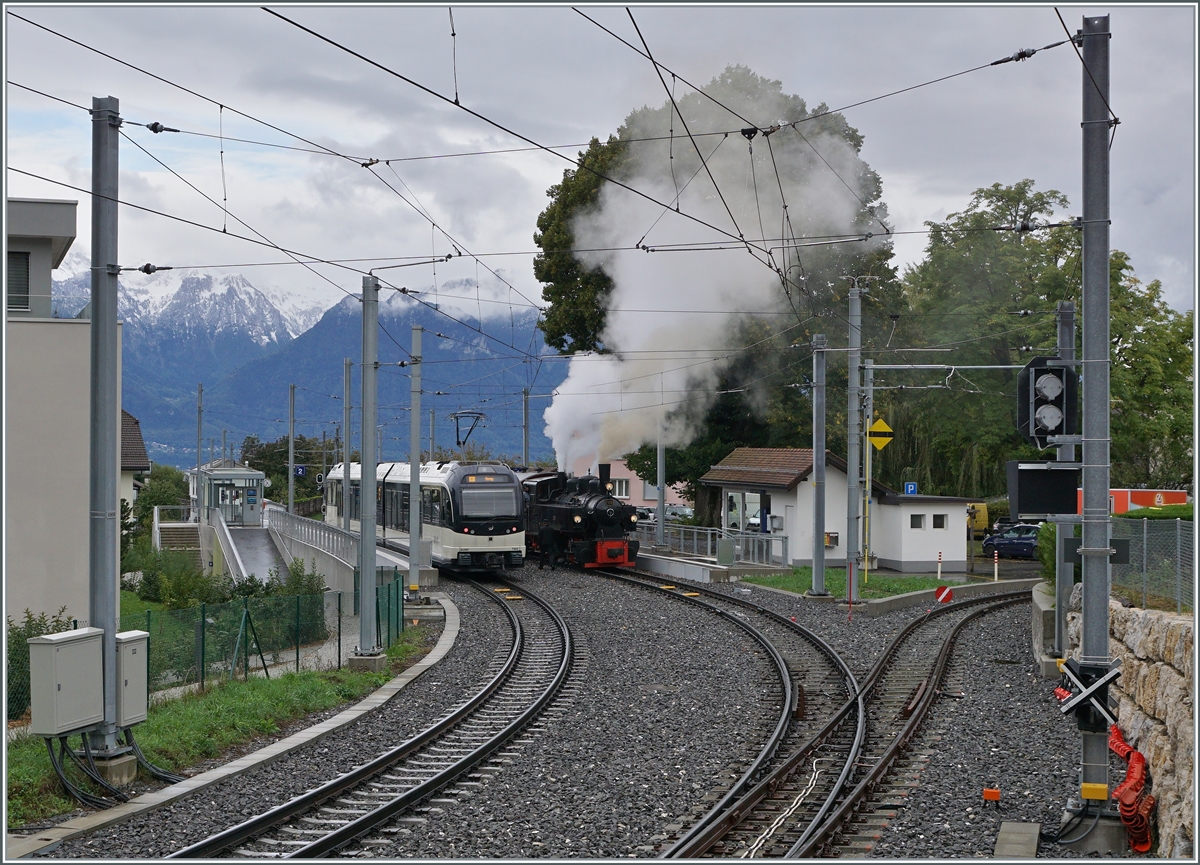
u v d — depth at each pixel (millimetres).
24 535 19125
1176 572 13984
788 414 41188
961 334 41469
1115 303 43031
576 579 34000
